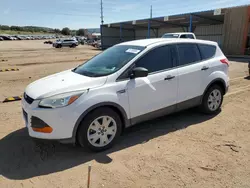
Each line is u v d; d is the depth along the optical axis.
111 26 40.84
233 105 5.46
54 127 3.04
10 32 119.56
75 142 3.32
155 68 3.85
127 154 3.33
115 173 2.88
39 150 3.46
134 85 3.55
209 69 4.55
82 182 2.71
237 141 3.69
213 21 29.48
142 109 3.71
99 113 3.26
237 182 2.69
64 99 3.05
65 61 16.59
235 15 22.11
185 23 33.00
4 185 2.67
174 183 2.68
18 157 3.28
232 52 22.91
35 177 2.82
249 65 9.47
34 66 13.70
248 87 7.32
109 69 3.61
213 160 3.14
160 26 38.25
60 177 2.82
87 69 3.88
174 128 4.22
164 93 3.93
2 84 8.39
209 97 4.70
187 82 4.21
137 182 2.71
